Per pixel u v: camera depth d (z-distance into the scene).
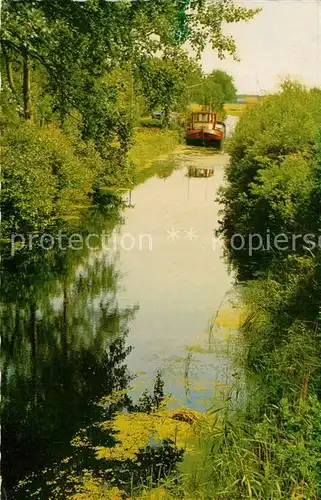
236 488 4.11
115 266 10.59
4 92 12.24
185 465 4.75
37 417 5.50
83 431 5.28
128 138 9.30
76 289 9.30
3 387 6.03
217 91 31.39
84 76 8.33
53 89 8.77
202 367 6.48
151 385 6.11
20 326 7.73
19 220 12.23
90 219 14.77
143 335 7.44
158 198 17.95
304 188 8.28
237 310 8.24
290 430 4.30
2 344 7.11
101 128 8.89
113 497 4.39
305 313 6.56
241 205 12.59
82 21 7.34
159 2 7.79
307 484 3.92
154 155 29.50
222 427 4.96
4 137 12.45
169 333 7.47
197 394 5.87
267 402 5.16
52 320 7.98
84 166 16.80
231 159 17.00
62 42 7.65
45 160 13.50
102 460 4.85
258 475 4.14
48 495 4.44
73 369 6.49
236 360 6.56
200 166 26.58
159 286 9.45
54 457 4.89
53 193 13.98
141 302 8.72
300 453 3.93
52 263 10.76
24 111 13.58
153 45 8.40
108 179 19.56
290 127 11.99
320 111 13.12
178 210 16.09
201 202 17.39
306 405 4.31
